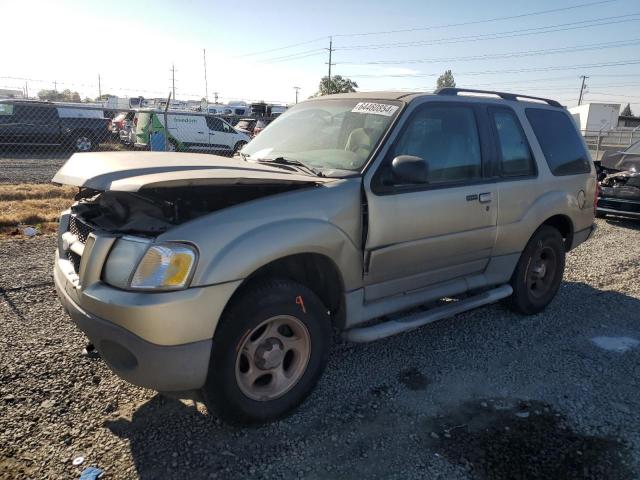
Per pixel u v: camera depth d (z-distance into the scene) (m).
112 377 3.54
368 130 3.74
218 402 2.88
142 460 2.76
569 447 2.98
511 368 3.91
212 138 20.16
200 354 2.70
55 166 16.48
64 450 2.80
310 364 3.20
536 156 4.70
